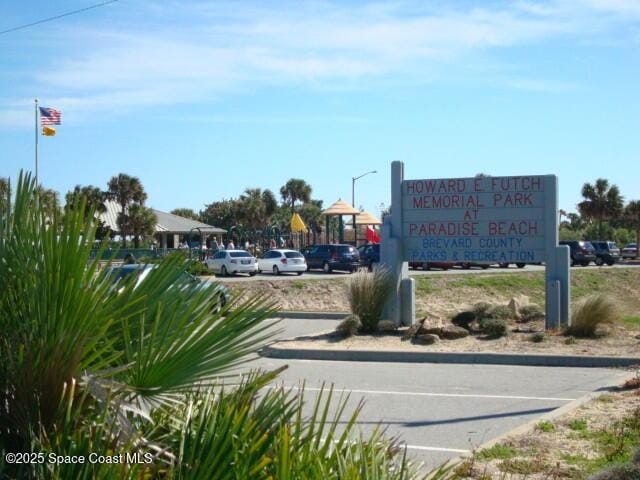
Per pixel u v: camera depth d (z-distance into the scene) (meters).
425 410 10.23
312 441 3.73
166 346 3.52
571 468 6.68
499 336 16.28
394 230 18.50
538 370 13.41
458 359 14.48
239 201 77.31
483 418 9.71
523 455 7.21
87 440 3.13
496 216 17.73
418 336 16.22
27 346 3.29
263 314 3.82
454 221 18.09
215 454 3.22
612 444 7.43
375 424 9.34
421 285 31.95
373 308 17.50
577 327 16.08
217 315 3.74
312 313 22.97
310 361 14.95
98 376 3.34
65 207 3.50
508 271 41.75
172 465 3.21
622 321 18.11
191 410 3.60
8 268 3.45
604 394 10.31
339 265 44.97
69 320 3.28
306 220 86.56
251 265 41.22
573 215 101.50
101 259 3.62
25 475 3.07
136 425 3.51
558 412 9.21
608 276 40.78
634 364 13.44
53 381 3.25
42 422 3.24
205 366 3.60
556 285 17.02
